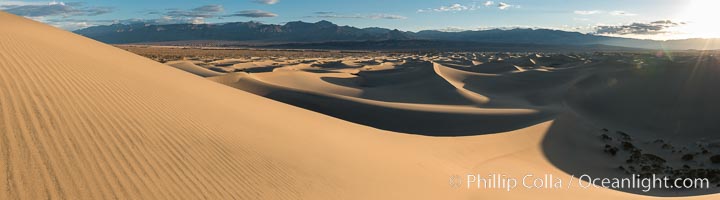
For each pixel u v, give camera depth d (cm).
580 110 3891
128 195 613
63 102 850
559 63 8281
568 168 2047
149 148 793
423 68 5959
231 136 1041
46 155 638
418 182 1137
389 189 1001
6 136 650
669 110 3684
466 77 5625
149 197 629
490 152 1941
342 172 1020
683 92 3906
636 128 3475
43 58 1100
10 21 1567
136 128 866
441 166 1447
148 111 1007
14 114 724
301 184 866
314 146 1205
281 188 817
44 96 843
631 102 3934
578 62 7356
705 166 2297
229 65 7600
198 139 936
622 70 4806
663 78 4256
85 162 657
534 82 5059
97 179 624
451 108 3203
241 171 838
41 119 741
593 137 2691
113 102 973
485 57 13250
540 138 2400
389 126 2891
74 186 588
